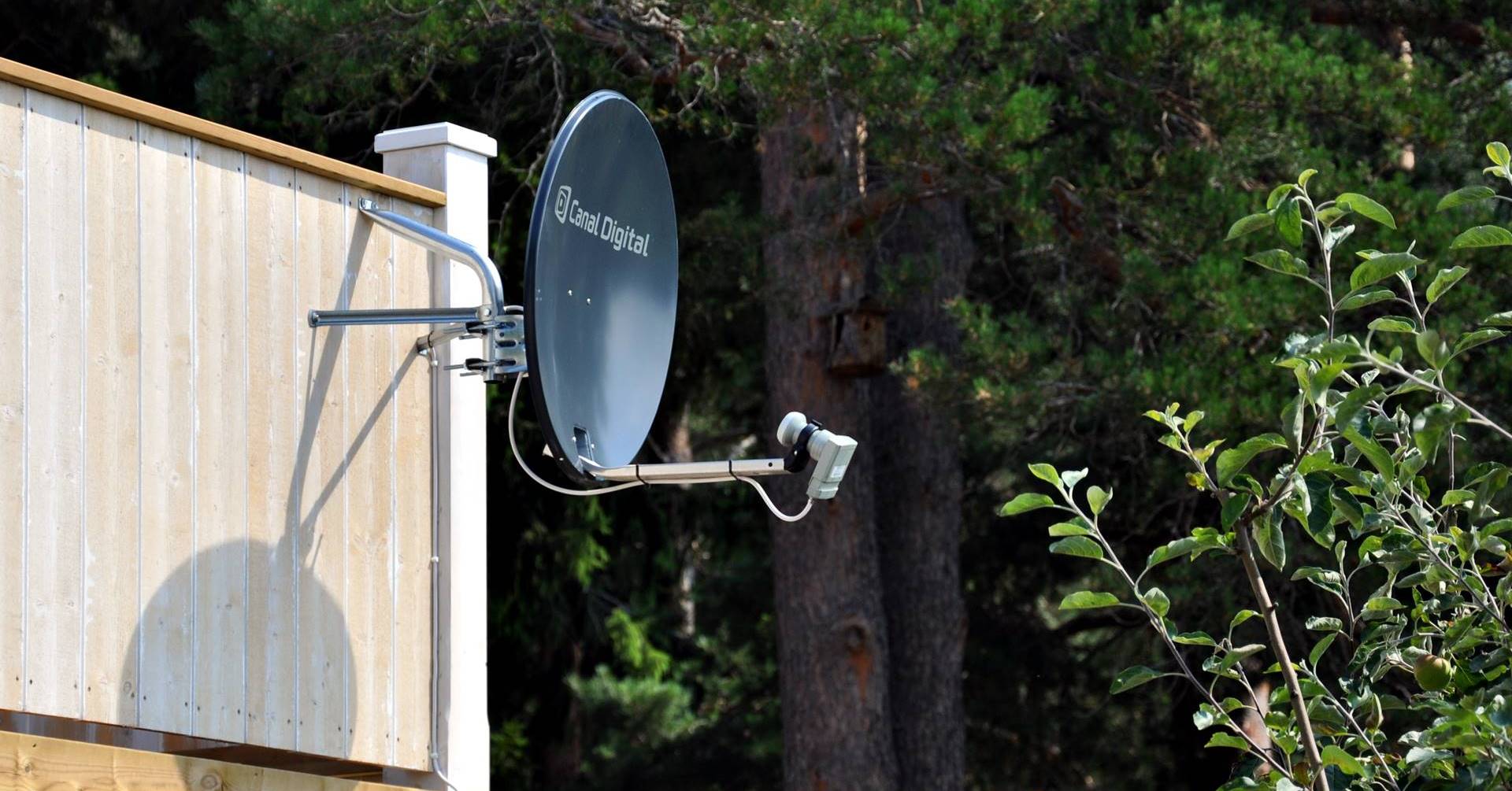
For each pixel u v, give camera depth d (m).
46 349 7.92
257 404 8.98
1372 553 7.42
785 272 24.95
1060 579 35.06
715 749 37.91
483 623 10.26
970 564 34.78
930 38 20.14
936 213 28.31
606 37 22.70
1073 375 21.84
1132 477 27.17
